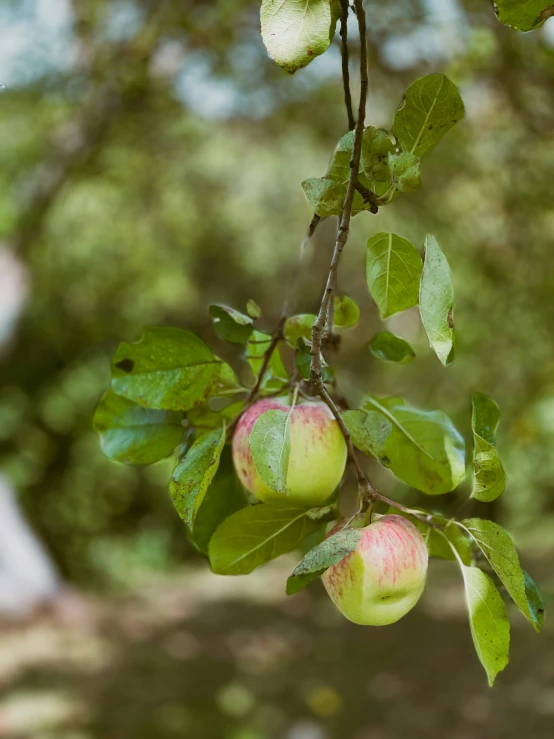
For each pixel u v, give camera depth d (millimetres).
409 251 910
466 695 5355
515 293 4168
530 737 4676
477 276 4379
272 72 4316
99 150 5727
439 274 758
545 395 4297
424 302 757
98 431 1062
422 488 1010
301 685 5684
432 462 1008
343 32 886
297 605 7922
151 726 4902
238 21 3975
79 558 9852
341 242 797
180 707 5250
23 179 5875
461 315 4387
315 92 4547
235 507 1075
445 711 5152
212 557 978
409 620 7062
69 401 10125
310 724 5004
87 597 8203
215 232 8219
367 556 856
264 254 8562
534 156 3723
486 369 4504
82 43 4301
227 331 1027
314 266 4520
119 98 5004
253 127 5910
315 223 875
